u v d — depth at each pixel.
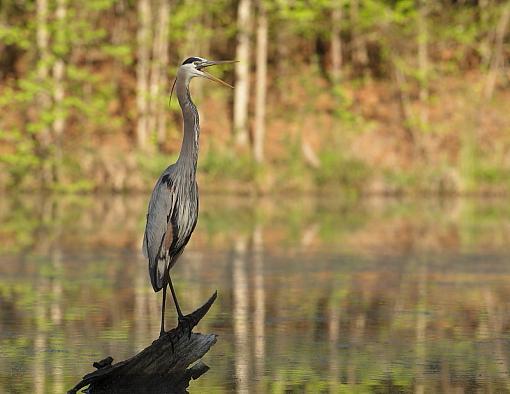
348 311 14.56
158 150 40.53
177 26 41.88
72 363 11.14
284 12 39.94
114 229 25.33
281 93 43.97
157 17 42.22
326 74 44.78
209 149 38.88
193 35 41.66
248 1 40.78
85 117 40.97
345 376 10.66
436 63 44.75
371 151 40.34
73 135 40.41
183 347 10.51
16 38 38.66
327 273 18.33
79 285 16.72
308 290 16.44
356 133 41.00
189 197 10.58
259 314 14.30
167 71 41.69
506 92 44.00
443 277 17.94
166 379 10.48
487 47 43.47
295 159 39.19
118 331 12.95
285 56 44.81
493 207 32.75
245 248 21.97
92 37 39.62
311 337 12.72
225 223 27.02
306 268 18.97
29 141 37.94
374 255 20.91
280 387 10.22
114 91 42.06
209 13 43.31
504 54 45.03
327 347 12.12
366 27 43.19
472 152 39.06
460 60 44.81
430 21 43.56
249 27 41.47
